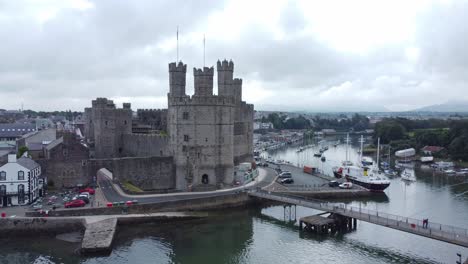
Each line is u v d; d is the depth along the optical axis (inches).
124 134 5408.5
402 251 3006.9
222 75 5511.8
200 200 3880.4
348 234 3398.1
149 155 5017.2
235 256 2891.2
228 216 3853.3
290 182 5157.5
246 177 4854.8
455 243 2647.6
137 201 3695.9
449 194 5132.9
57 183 4271.7
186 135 4439.0
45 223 3260.3
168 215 3609.7
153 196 4003.4
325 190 4756.4
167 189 4451.3
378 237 3324.3
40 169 4141.2
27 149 5098.4
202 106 4431.6
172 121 4544.8
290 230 3484.3
